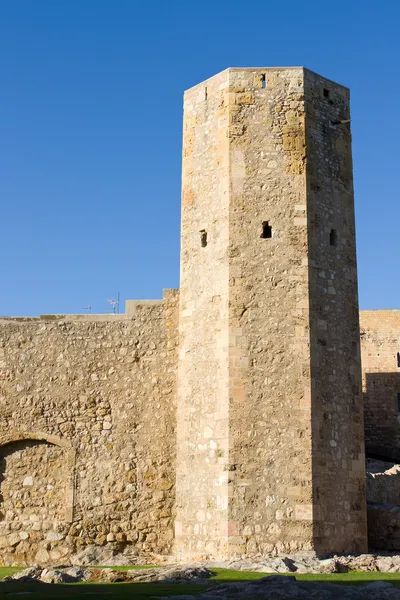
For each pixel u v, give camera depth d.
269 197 24.05
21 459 26.38
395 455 35.16
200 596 15.73
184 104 26.23
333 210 24.72
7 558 25.58
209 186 24.88
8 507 26.00
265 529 21.98
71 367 26.78
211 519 22.61
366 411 35.91
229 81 24.91
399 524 24.08
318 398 22.98
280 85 24.81
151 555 25.19
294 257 23.62
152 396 26.34
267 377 22.91
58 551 25.45
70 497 25.78
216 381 23.36
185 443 24.00
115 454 26.05
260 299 23.41
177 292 26.97
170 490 25.59
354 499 23.20
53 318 27.25
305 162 24.28
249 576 18.86
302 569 19.81
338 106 25.62
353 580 17.83
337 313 24.05
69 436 26.28
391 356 36.31
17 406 26.62
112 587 17.78
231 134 24.52
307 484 22.23
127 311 27.00
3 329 27.20
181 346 24.80
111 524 25.56
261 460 22.41
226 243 23.89
